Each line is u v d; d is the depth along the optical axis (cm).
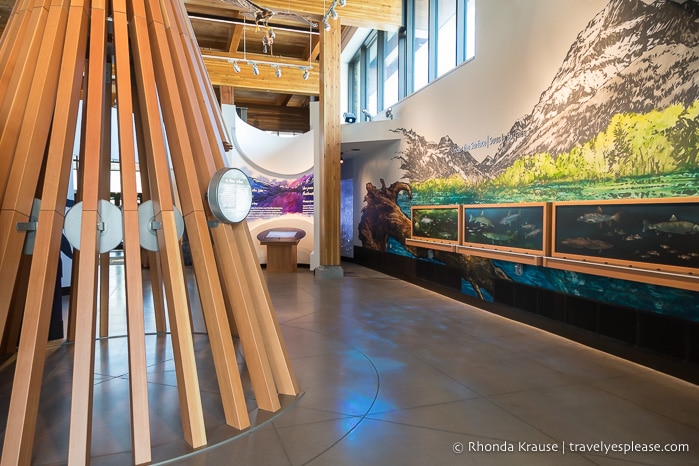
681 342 349
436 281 742
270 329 325
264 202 1074
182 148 288
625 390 328
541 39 499
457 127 681
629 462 230
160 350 429
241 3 592
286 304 644
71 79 262
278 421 277
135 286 253
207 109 333
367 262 1071
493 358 401
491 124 595
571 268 445
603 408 297
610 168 412
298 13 810
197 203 285
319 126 932
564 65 467
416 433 262
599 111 423
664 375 358
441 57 814
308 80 1208
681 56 345
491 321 543
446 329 504
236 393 271
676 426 272
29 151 247
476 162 632
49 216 239
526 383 341
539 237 492
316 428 268
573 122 455
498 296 579
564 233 458
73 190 802
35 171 251
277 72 944
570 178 461
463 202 668
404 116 862
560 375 358
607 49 413
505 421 278
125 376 361
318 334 481
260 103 1672
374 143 927
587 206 429
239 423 266
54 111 262
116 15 289
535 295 512
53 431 266
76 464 220
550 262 473
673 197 346
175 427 270
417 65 904
